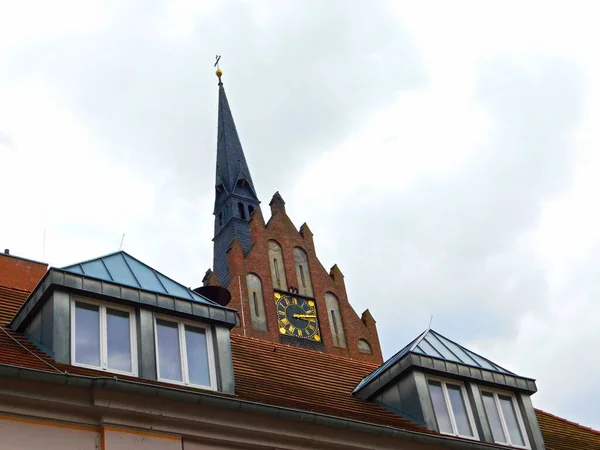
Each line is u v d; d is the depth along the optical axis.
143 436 12.95
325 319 55.84
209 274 55.94
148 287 15.74
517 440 18.41
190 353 15.29
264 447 14.10
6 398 12.06
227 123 73.19
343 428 14.84
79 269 15.43
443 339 19.78
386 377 18.31
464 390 18.41
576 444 21.05
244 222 63.78
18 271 20.09
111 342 14.48
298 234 59.53
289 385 17.77
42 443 12.14
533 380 19.33
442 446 16.06
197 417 13.47
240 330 51.81
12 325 15.35
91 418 12.73
